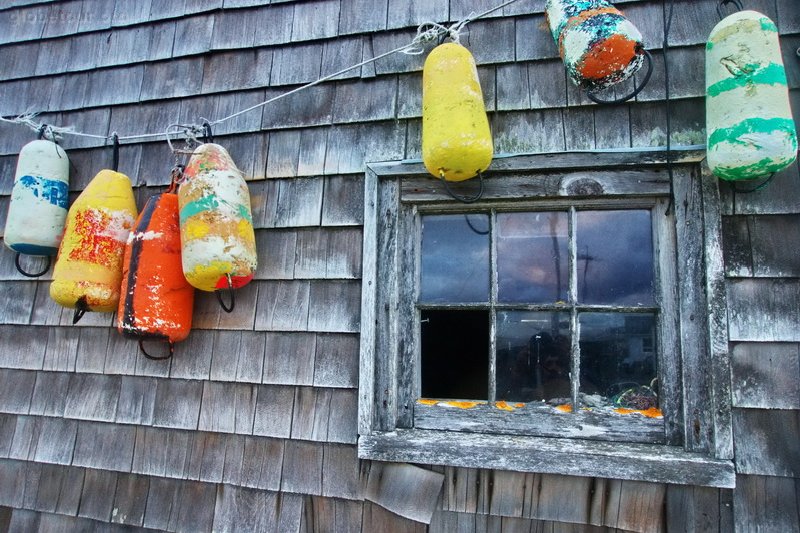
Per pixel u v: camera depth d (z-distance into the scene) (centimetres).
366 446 163
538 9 177
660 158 158
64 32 227
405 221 178
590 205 168
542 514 157
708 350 150
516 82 175
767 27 138
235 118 199
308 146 189
